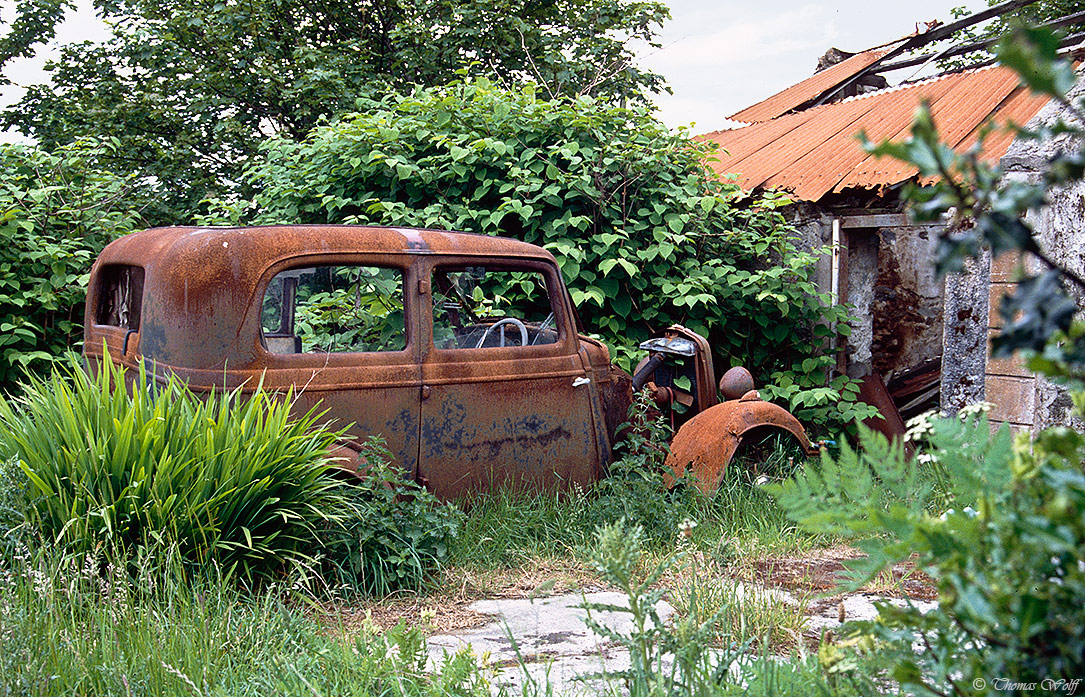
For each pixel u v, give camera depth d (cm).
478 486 505
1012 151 542
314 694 261
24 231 727
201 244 454
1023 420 561
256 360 448
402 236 496
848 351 887
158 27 1568
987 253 681
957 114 891
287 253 459
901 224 830
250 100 1570
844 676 185
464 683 276
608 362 586
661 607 397
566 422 540
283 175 835
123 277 518
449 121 791
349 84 1459
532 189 742
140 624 306
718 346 842
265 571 397
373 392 473
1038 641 113
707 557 443
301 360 458
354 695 265
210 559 374
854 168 854
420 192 783
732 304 822
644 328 798
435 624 386
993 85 931
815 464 590
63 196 777
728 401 598
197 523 374
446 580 432
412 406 484
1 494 369
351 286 478
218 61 1588
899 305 1052
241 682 288
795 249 834
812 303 843
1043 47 79
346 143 794
